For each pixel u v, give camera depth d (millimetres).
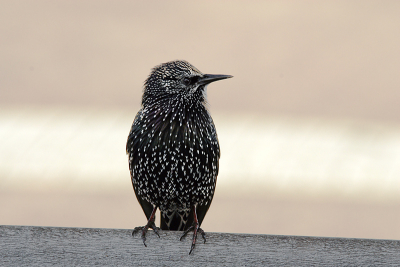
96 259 8805
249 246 8859
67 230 8844
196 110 10688
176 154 10359
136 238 8922
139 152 10531
